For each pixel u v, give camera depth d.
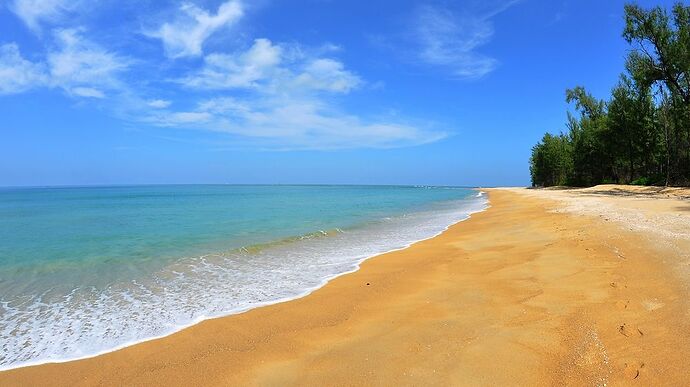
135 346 6.78
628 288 7.74
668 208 20.66
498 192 78.81
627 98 48.72
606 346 5.47
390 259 13.46
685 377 4.45
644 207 21.97
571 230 15.62
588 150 62.94
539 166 89.69
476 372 5.14
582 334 5.93
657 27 36.44
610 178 62.75
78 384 5.60
